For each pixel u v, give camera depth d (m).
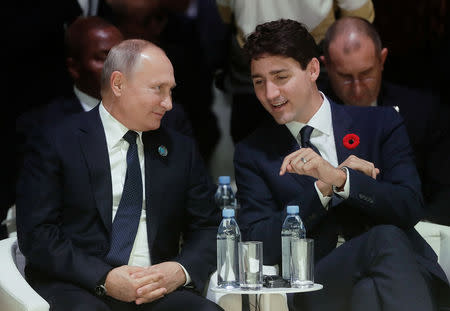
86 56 9.34
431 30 10.52
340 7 9.84
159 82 7.10
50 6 10.33
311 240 6.48
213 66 11.38
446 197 9.05
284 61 7.30
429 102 9.43
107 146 7.17
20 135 9.42
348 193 7.00
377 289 6.41
